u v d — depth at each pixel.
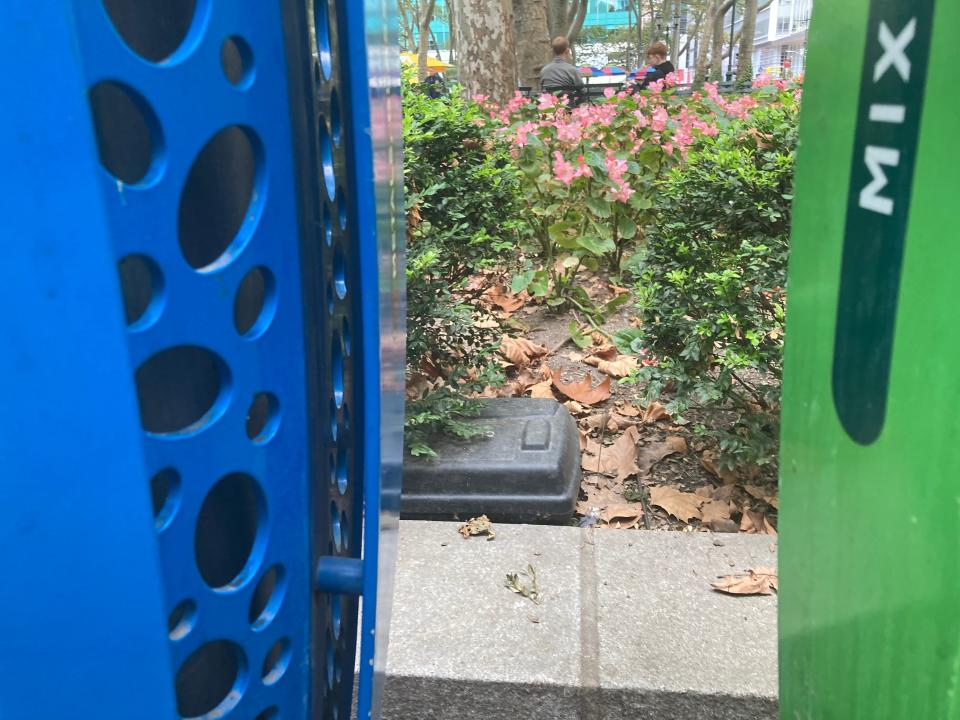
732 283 2.58
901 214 0.71
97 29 0.70
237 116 0.81
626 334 3.11
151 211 0.75
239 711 0.93
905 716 0.73
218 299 0.82
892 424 0.73
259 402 0.91
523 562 2.42
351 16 0.88
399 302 1.14
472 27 8.79
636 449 3.21
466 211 3.33
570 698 1.96
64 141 0.70
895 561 0.73
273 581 0.95
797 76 6.57
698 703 1.93
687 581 2.31
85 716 0.82
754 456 2.72
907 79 0.70
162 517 0.81
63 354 0.74
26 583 0.78
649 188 4.73
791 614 0.99
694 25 41.47
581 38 55.53
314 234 0.94
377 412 0.94
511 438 2.96
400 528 2.63
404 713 2.03
